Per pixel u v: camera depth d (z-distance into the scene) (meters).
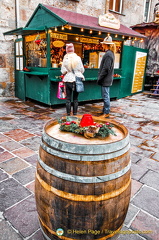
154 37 9.21
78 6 8.34
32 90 6.26
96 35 6.30
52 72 5.42
